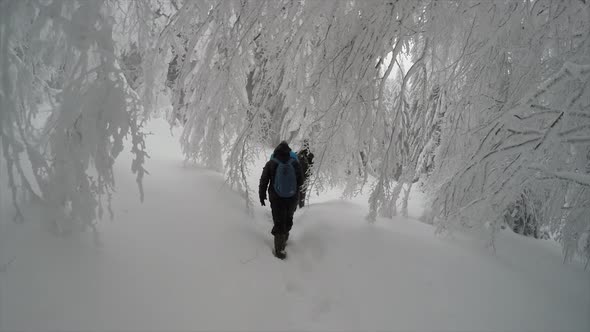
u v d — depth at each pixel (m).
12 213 1.94
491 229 2.97
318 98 3.42
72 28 1.80
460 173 3.13
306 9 3.08
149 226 2.49
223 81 3.55
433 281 2.55
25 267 1.73
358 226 3.36
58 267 1.82
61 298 1.69
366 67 2.97
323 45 3.23
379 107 3.03
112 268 1.99
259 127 3.67
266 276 2.60
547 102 2.71
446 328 2.12
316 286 2.65
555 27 2.83
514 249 3.61
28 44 1.89
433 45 2.93
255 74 3.67
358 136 3.28
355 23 3.00
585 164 2.73
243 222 3.34
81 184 1.92
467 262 2.88
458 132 3.81
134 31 2.84
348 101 3.07
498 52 3.09
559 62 2.82
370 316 2.24
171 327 1.81
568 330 2.27
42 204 2.01
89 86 1.85
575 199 2.80
